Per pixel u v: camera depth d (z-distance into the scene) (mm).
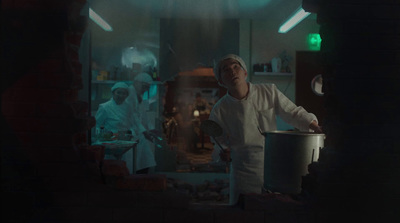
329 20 1262
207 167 4758
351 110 1262
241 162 1968
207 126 1674
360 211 1279
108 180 1305
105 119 3244
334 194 1281
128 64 4633
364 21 1247
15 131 1272
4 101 1264
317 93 4570
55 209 1293
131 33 4617
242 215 1286
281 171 1365
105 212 1295
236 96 2012
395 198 1271
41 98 1264
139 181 1299
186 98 6324
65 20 1243
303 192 1341
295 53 4754
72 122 1270
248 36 4676
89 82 1605
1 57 1260
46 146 1278
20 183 1285
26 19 1252
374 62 1254
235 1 3980
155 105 4625
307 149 1324
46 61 1260
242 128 1958
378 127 1263
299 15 3758
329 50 1266
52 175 1287
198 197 3604
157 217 1292
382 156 1268
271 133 1408
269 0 3881
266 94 2002
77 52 1367
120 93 3219
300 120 1899
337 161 1272
